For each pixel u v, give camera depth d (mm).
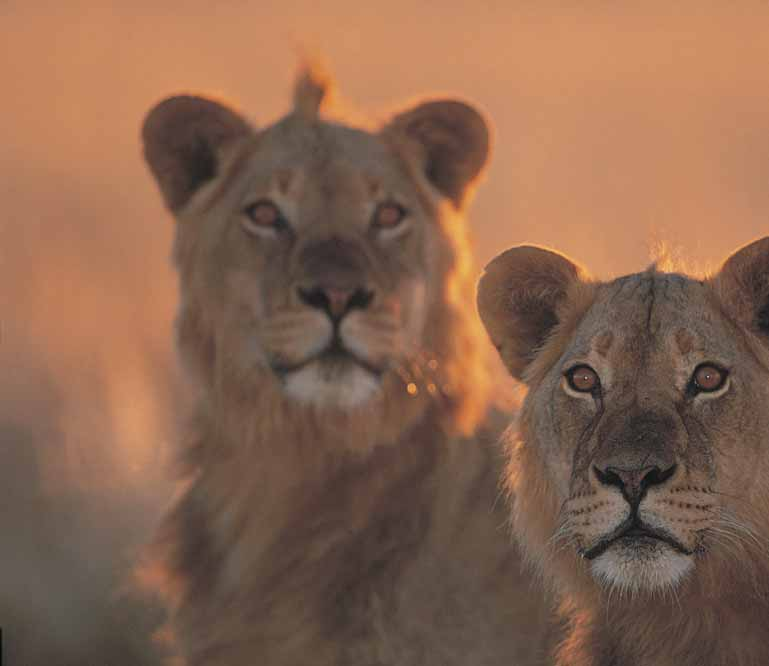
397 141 12812
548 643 11516
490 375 12977
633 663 10484
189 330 12602
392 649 11680
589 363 10250
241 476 12312
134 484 18672
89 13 98250
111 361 24672
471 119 13273
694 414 9922
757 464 9977
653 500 9727
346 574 11891
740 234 32375
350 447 12031
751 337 10188
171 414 20422
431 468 12047
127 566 16156
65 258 34281
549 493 10516
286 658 11922
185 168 13102
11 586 15742
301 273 11859
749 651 10133
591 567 10078
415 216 12406
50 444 19922
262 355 12117
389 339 12000
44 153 54781
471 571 11711
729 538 9898
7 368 24141
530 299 11195
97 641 15219
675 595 10078
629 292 10445
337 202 12164
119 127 64812
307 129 12492
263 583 12070
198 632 12375
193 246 12641
